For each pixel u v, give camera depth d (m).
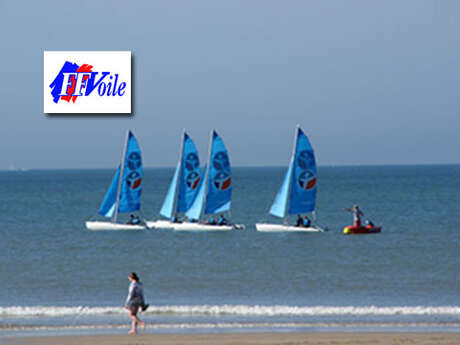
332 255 180.50
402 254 180.38
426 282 138.00
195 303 117.12
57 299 121.94
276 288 132.50
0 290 131.88
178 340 86.00
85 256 182.12
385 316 102.62
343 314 104.19
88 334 91.19
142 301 92.56
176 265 164.88
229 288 133.00
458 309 106.19
